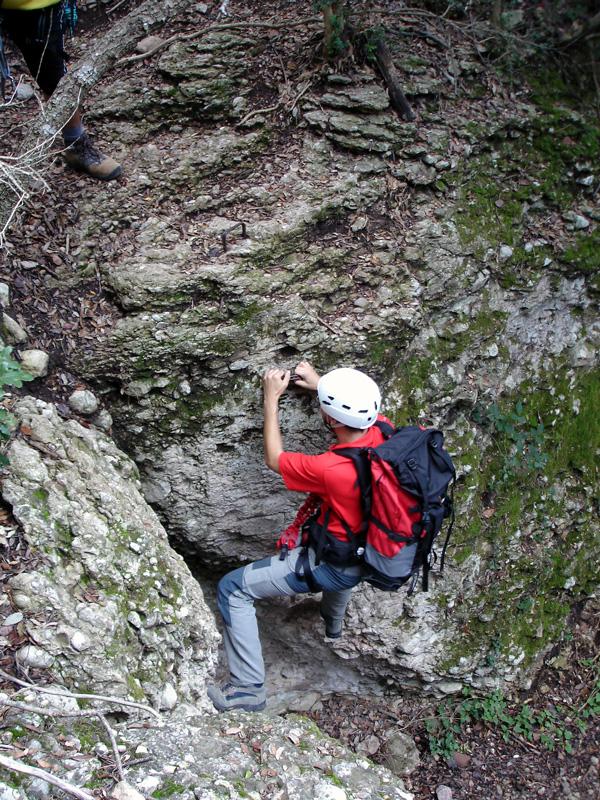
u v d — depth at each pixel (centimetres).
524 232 489
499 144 493
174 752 280
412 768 473
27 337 362
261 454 402
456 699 499
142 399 374
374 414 334
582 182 505
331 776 296
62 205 400
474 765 477
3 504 313
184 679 333
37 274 378
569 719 502
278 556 366
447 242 445
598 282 511
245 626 371
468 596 475
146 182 413
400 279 425
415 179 448
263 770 286
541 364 503
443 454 334
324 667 485
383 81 462
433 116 470
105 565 316
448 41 509
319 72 461
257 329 384
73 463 338
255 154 436
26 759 256
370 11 482
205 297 381
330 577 356
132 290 370
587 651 530
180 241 395
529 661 502
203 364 378
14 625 287
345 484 327
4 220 374
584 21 529
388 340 410
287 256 405
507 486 487
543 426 502
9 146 431
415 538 333
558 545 516
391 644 461
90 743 272
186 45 464
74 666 289
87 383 371
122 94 446
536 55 524
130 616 316
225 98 448
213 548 426
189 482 397
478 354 465
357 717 494
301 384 381
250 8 503
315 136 447
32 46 363
